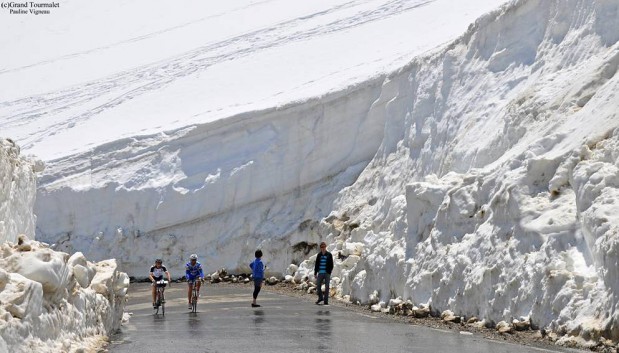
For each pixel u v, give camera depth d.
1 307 19.33
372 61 77.94
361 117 61.94
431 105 54.41
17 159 39.75
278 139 64.19
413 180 52.50
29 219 42.06
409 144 54.69
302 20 113.81
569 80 40.34
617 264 24.84
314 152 62.88
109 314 30.55
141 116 91.12
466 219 35.78
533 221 31.08
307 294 50.97
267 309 41.97
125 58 124.25
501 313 30.73
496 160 41.16
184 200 65.94
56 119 100.56
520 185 32.56
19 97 117.25
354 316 37.84
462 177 40.19
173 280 64.38
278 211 63.31
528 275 29.69
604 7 42.38
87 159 71.56
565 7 45.91
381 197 54.91
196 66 105.81
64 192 69.88
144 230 67.25
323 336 30.06
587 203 29.20
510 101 44.72
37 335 20.91
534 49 48.16
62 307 23.72
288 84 83.06
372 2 110.00
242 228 63.59
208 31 125.44
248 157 64.81
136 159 70.00
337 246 53.47
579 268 28.03
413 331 31.34
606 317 25.03
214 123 67.00
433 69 55.66
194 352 25.98
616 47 38.78
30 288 20.44
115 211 68.56
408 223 40.25
